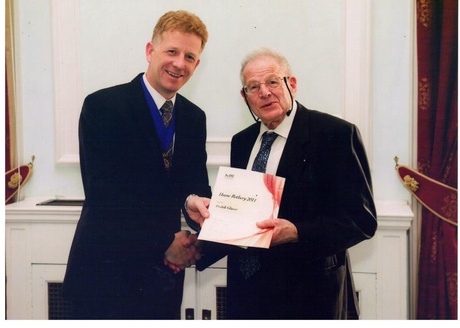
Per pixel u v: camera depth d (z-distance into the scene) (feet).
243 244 5.36
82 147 6.53
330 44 6.44
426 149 6.42
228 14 6.48
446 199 6.37
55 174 6.92
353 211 5.45
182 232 6.48
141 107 6.40
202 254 6.38
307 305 5.55
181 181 6.50
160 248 6.44
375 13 6.44
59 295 6.84
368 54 6.40
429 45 6.31
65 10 6.63
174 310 6.60
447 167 6.36
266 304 5.62
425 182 6.41
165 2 6.52
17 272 6.81
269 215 5.51
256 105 5.64
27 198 6.98
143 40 6.57
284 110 5.60
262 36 6.48
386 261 6.41
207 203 6.05
